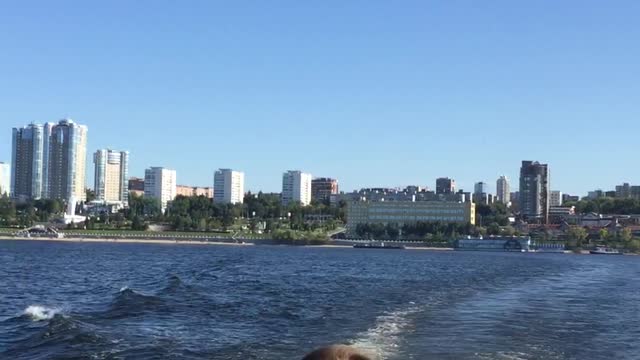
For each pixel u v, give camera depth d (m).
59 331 32.22
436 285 69.31
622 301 52.72
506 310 43.66
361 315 40.59
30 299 52.66
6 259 126.31
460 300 50.94
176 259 144.12
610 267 132.12
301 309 44.25
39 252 165.75
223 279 78.50
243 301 49.81
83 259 134.25
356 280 78.25
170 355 27.11
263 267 113.25
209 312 42.38
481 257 197.62
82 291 61.00
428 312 42.12
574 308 46.38
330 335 32.41
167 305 45.94
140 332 33.09
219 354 27.50
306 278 82.12
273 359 26.45
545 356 27.55
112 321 37.47
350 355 4.15
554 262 155.75
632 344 31.05
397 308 44.78
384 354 27.02
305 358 4.18
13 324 35.94
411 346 28.88
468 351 27.78
